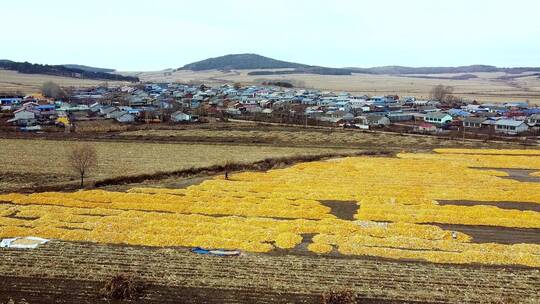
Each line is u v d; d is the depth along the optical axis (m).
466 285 33.59
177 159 79.25
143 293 32.31
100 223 45.53
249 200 54.03
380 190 58.78
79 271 35.31
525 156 84.56
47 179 63.94
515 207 53.03
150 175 63.94
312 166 72.88
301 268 36.12
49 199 52.78
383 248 39.91
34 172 67.88
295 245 40.81
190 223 45.94
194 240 41.28
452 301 31.44
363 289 32.91
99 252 38.78
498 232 44.69
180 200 53.53
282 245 40.53
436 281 34.12
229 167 70.50
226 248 39.88
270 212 50.00
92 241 41.16
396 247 40.59
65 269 35.56
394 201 54.62
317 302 31.23
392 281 34.12
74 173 67.38
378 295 32.16
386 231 44.31
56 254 38.22
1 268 35.56
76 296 31.89
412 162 77.31
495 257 38.09
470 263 37.31
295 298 31.73
